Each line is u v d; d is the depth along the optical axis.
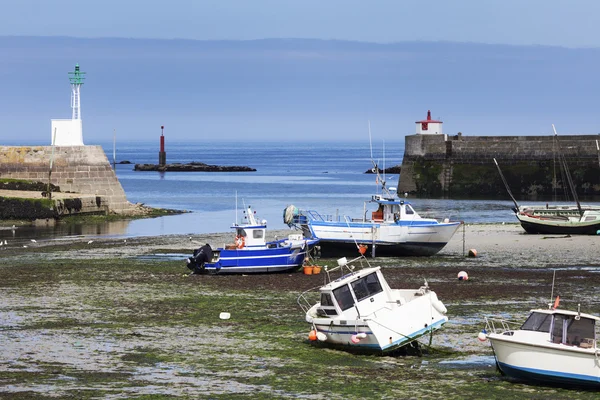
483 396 32.62
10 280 59.28
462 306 50.03
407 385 34.12
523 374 34.22
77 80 115.12
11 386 33.56
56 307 49.66
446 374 35.81
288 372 36.06
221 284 58.41
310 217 77.69
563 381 33.59
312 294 54.75
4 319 46.22
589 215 88.12
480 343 41.09
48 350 39.50
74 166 112.19
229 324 45.50
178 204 135.25
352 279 41.50
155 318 46.91
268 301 52.19
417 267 66.75
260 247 64.38
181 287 57.06
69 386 33.69
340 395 32.81
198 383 34.31
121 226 100.38
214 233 92.75
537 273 63.03
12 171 112.31
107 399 32.06
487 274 62.66
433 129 154.38
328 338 40.19
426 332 39.28
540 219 87.31
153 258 71.69
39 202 102.12
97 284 57.88
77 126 114.75
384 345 38.28
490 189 148.38
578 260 69.88
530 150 145.75
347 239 72.00
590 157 141.38
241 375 35.56
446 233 72.50
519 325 44.28
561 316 34.81
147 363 37.41
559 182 143.38
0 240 85.25
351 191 168.75
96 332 43.28
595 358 32.94
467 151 150.25
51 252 75.81
